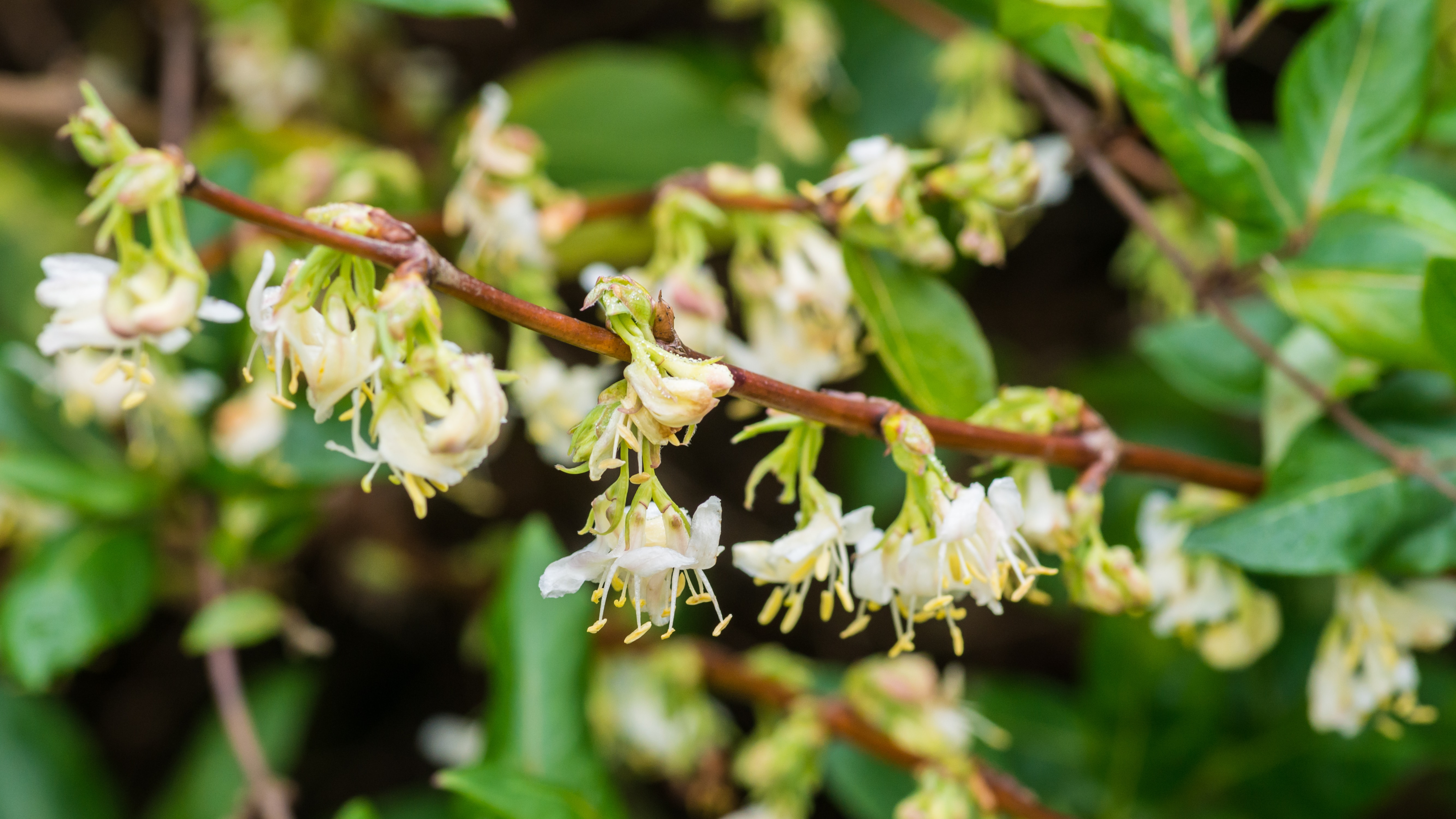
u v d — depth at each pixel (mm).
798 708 621
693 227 585
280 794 620
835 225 575
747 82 736
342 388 504
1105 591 550
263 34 722
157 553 635
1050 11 568
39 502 628
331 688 837
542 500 824
